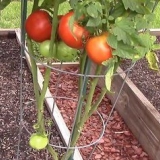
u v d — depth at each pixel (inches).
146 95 68.2
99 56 27.9
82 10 26.9
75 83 70.8
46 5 32.1
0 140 55.8
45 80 33.7
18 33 82.3
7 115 61.0
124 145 58.3
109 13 28.6
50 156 53.8
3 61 75.5
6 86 68.2
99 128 60.8
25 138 56.5
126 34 27.0
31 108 63.0
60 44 31.6
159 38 86.9
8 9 91.6
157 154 53.9
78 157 51.6
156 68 31.4
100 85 69.0
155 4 31.8
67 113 63.2
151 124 54.7
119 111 63.9
